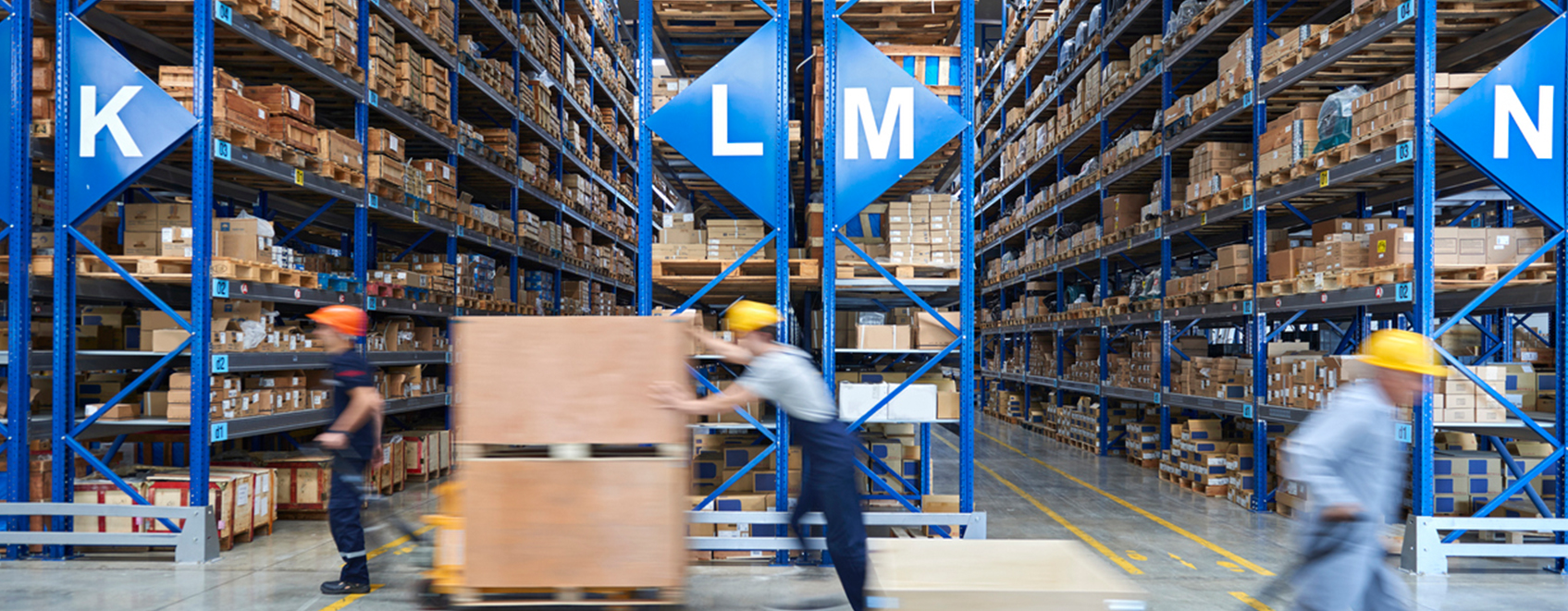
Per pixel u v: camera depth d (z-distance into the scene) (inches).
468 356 133.4
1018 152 682.8
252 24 255.4
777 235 249.1
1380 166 263.6
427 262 387.5
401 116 346.9
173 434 290.8
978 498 368.2
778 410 250.4
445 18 380.5
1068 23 560.1
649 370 133.6
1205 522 316.2
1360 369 145.6
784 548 231.3
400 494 348.8
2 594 209.2
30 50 246.2
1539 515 253.9
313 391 299.4
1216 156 378.0
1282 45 323.6
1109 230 501.0
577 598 133.0
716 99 249.3
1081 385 547.5
